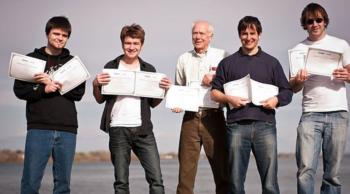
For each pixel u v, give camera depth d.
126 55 5.32
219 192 5.89
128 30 5.27
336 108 5.22
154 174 5.20
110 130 5.28
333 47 5.29
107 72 5.24
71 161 5.10
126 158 5.25
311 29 5.32
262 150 5.19
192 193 5.88
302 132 5.32
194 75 5.95
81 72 5.06
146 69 5.43
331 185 5.33
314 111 5.29
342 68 5.13
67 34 5.07
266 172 5.21
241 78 5.29
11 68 4.88
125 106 5.27
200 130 5.83
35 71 4.90
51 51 5.15
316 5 5.33
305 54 5.34
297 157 5.37
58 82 4.96
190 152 5.89
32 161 4.96
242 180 5.30
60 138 5.03
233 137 5.26
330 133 5.24
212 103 5.79
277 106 5.20
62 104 5.06
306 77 5.12
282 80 5.29
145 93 5.29
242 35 5.27
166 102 5.73
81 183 17.27
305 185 5.25
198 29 5.85
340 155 5.24
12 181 19.00
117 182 5.18
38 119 4.99
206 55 5.96
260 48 5.41
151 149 5.26
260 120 5.18
